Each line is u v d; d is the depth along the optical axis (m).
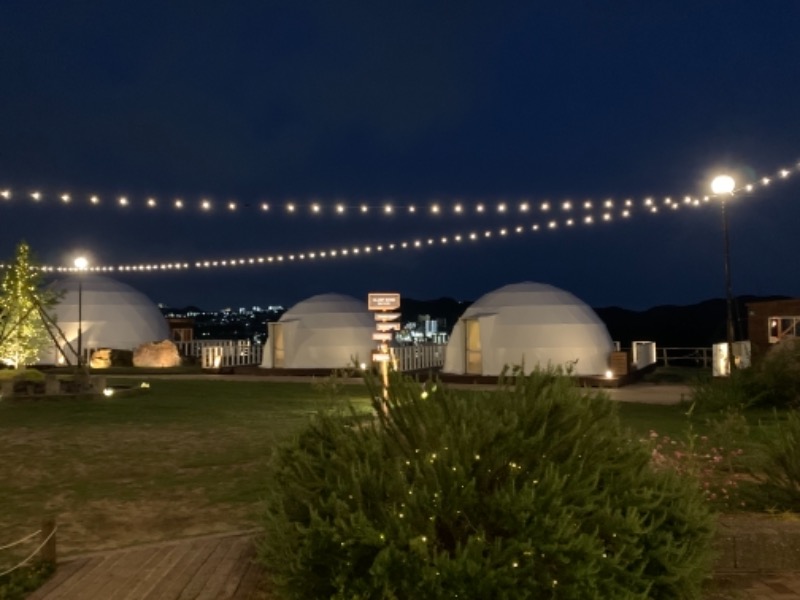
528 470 5.47
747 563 6.87
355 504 5.31
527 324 27.41
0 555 7.62
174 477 11.12
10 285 25.19
